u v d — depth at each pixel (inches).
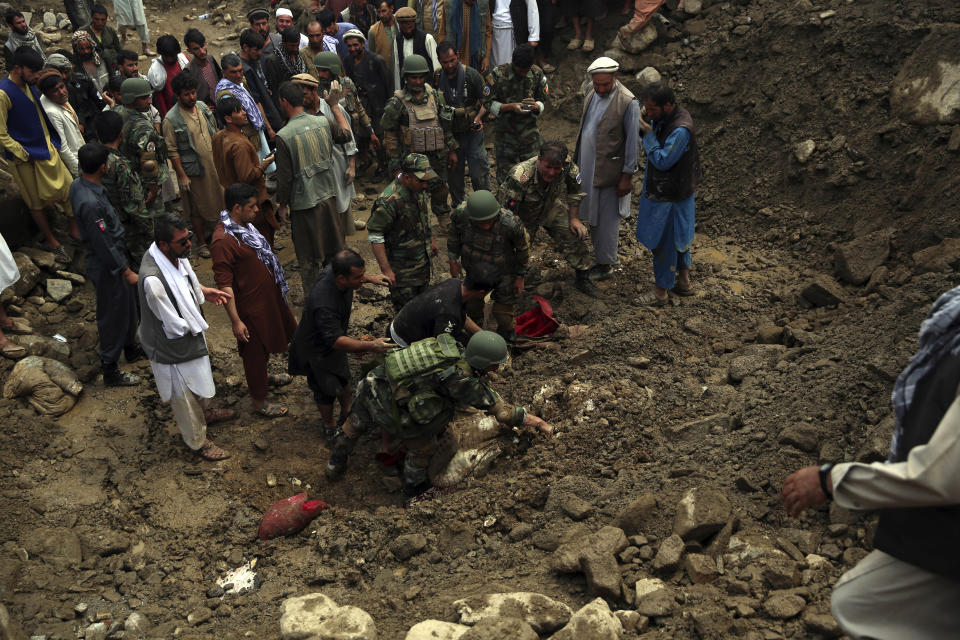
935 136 286.8
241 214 218.8
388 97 371.6
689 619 137.3
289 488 215.8
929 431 91.8
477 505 188.2
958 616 92.7
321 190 271.0
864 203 298.0
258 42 343.0
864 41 329.4
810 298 263.6
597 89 261.4
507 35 393.4
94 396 247.3
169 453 224.8
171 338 201.9
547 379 232.1
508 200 255.1
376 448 233.6
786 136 337.1
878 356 195.5
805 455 172.7
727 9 392.8
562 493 180.1
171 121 306.7
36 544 184.4
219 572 185.6
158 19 567.5
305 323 211.0
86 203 224.2
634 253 315.9
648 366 237.0
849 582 100.8
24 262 286.5
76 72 374.0
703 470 177.6
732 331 257.6
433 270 311.7
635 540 160.7
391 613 157.3
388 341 222.2
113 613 170.1
